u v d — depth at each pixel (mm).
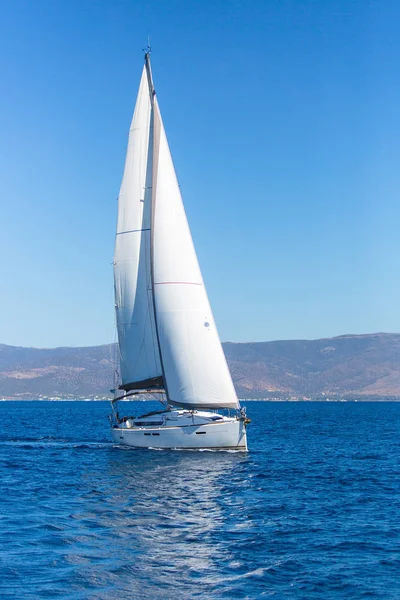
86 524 26812
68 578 20188
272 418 144500
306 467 46531
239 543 24297
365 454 57344
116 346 51969
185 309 47688
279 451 58500
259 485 37094
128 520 27641
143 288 50125
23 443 65625
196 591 19391
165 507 30500
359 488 37250
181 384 47656
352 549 23766
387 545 24328
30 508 30094
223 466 42969
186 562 21922
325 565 21875
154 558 22266
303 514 29625
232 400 47688
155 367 49906
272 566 21672
